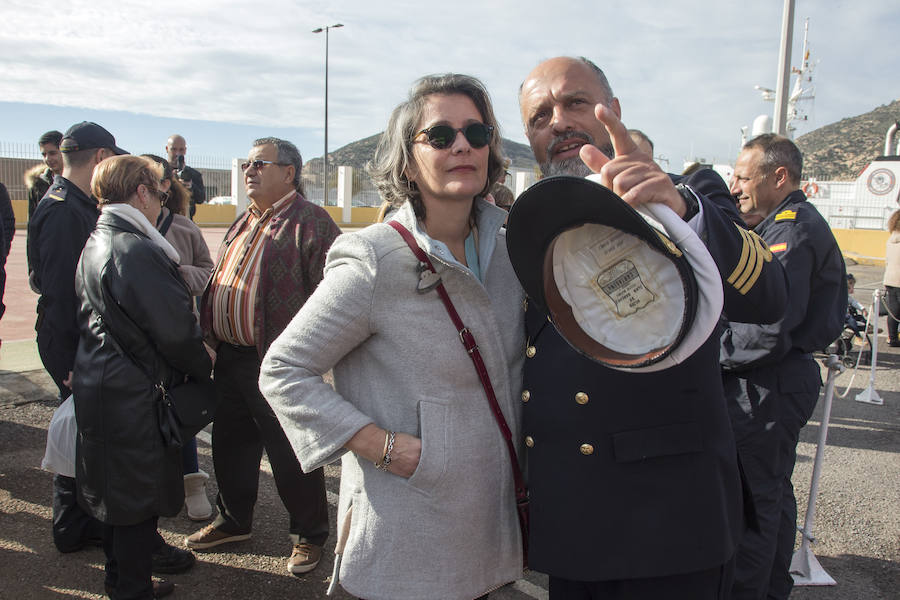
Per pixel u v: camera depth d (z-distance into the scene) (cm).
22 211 2047
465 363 142
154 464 220
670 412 133
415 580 140
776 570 252
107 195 233
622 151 111
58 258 261
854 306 550
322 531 288
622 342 112
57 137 479
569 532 137
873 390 568
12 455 388
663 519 131
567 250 116
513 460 149
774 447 236
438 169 141
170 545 293
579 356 138
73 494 285
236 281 277
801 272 232
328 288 141
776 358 230
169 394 223
